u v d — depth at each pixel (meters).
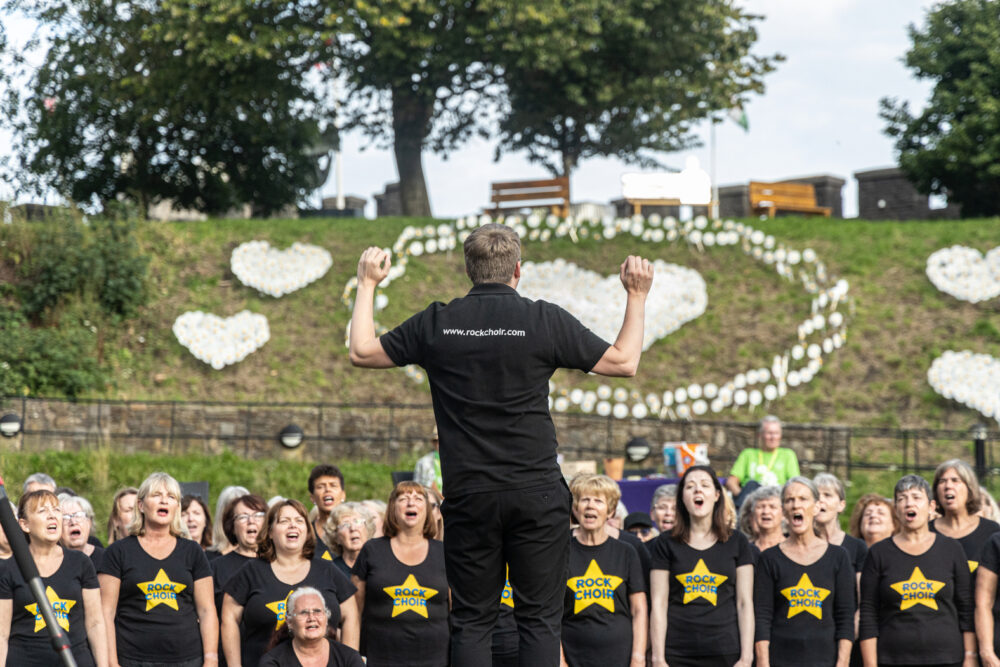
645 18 36.50
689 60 37.84
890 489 23.66
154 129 37.25
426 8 33.88
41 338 27.19
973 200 38.41
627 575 9.62
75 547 10.05
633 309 4.85
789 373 27.19
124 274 29.20
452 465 4.74
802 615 9.70
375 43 35.06
